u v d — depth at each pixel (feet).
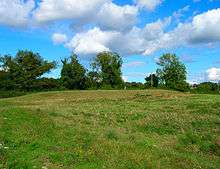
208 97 207.72
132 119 110.73
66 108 133.80
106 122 100.63
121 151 58.29
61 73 343.87
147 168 52.03
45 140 59.21
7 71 330.13
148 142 73.00
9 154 50.57
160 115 119.24
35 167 47.62
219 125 104.32
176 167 56.13
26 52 334.85
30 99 226.99
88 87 350.84
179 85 374.02
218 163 67.62
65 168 48.70
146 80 391.45
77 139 62.34
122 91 265.95
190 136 86.02
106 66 361.10
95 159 52.54
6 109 89.56
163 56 387.75
